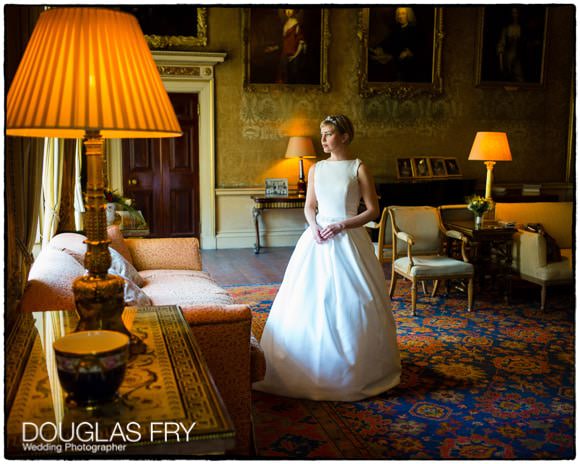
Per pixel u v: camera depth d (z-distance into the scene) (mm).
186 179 7934
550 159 8906
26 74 1396
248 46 7719
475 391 3061
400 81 8211
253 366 2445
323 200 3105
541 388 3109
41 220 4168
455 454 2379
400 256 5020
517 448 2434
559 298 5141
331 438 2520
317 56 7930
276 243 8273
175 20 7477
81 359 1232
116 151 7668
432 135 8469
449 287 5277
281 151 8055
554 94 8797
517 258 4906
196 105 7785
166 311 2137
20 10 2098
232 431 1168
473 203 5020
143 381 1429
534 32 8523
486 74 8469
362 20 7965
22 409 1270
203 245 8031
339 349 2895
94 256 1521
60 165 4109
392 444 2467
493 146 5309
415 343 3875
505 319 4465
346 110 8156
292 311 2979
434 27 8195
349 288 2936
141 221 5109
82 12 1399
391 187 7453
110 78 1385
